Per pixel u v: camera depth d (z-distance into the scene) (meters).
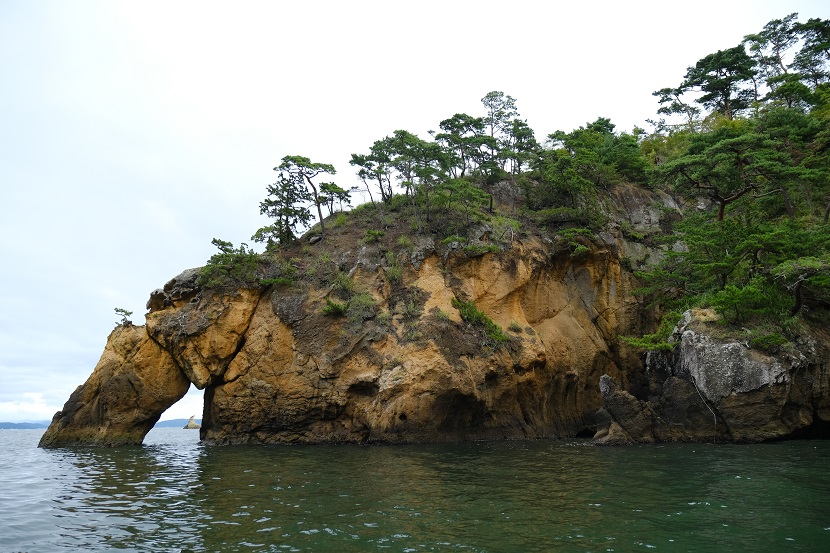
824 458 20.39
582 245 38.00
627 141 47.53
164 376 34.00
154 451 28.67
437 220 39.25
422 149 39.34
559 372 35.62
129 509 13.98
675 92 55.81
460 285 35.53
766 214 38.19
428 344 30.97
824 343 27.62
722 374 26.42
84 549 10.61
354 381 31.02
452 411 30.56
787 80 41.69
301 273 35.56
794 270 26.34
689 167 36.28
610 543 10.45
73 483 18.11
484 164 44.19
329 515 12.89
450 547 10.34
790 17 53.50
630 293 39.94
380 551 10.17
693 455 21.75
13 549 10.70
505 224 38.94
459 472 18.97
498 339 33.09
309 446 29.66
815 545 10.21
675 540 10.59
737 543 10.36
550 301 37.91
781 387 25.56
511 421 33.19
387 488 16.17
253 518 12.73
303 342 32.59
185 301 35.09
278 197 39.91
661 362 32.72
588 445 27.11
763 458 20.53
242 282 34.38
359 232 39.19
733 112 54.31
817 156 35.12
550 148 49.34
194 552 10.31
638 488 15.48
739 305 27.58
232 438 32.41
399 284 34.84
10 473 20.61
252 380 32.47
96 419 33.19
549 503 13.83
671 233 43.12
